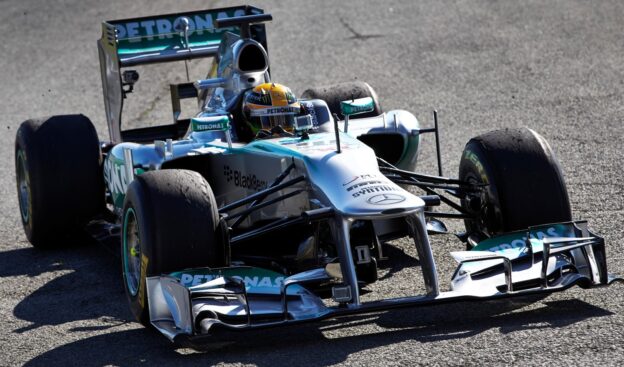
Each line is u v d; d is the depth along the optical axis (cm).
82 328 2256
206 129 2400
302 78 5388
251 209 2247
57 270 2819
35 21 7219
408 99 4806
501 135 2377
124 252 2278
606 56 5291
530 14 6475
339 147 2252
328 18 6869
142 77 5747
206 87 2770
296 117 2447
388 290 2375
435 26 6388
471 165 2409
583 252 2122
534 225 2261
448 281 2416
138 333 2189
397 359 1864
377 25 6556
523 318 2067
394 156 2802
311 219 2041
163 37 3578
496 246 2172
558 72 5059
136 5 7538
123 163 2692
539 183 2272
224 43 2973
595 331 1934
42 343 2166
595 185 3184
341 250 2034
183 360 1970
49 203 2958
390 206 2023
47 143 2970
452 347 1908
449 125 4275
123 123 4812
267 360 1923
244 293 1938
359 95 3111
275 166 2369
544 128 4053
